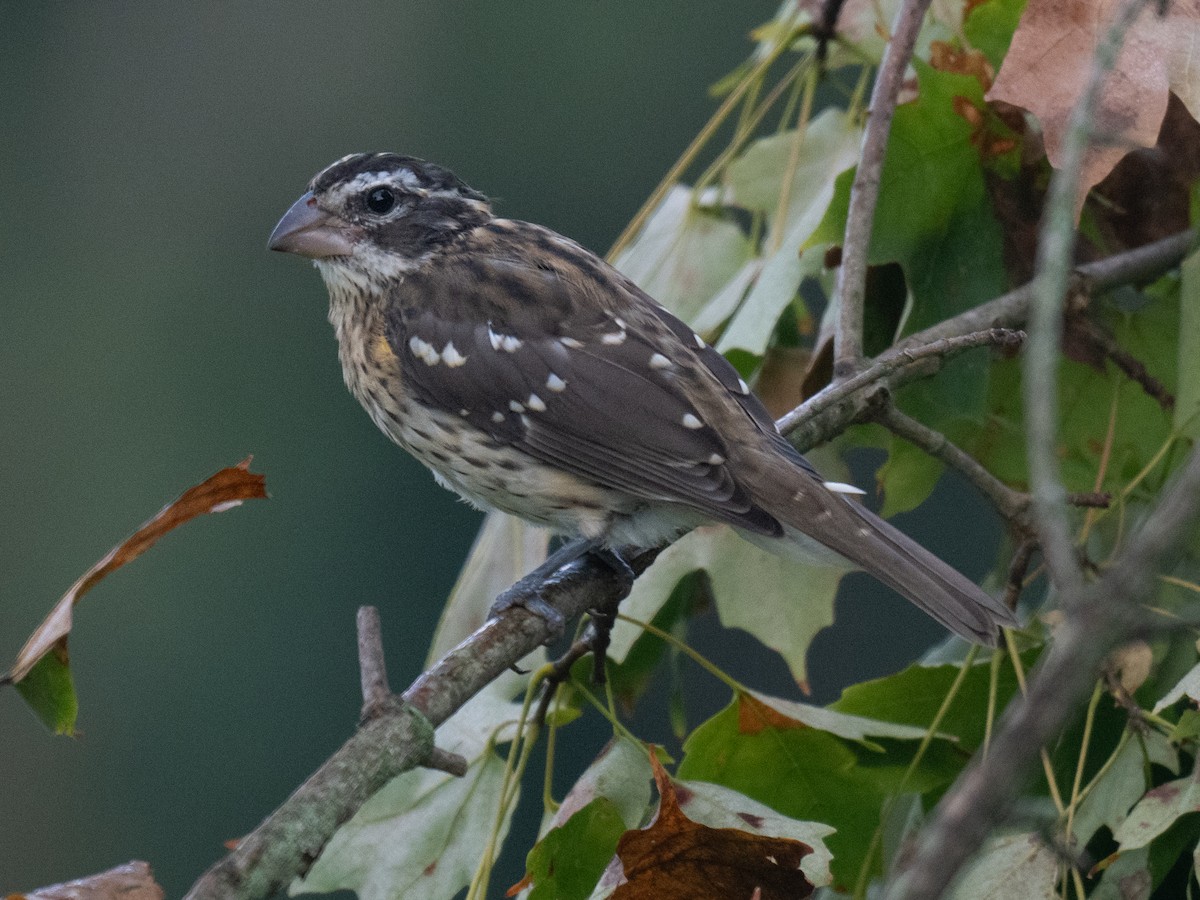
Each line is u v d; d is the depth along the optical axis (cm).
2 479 2330
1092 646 368
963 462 763
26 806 2203
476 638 659
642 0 2361
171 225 2417
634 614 825
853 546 731
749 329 840
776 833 636
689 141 2338
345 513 2291
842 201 800
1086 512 815
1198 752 625
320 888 753
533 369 840
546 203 2370
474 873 746
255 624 2252
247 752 2202
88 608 2238
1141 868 642
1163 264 828
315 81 2419
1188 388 747
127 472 2319
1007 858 625
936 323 842
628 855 603
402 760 571
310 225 920
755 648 1992
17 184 2408
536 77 2372
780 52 896
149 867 538
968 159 833
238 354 2377
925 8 802
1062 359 849
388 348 889
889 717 750
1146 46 708
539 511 849
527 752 703
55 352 2361
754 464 766
